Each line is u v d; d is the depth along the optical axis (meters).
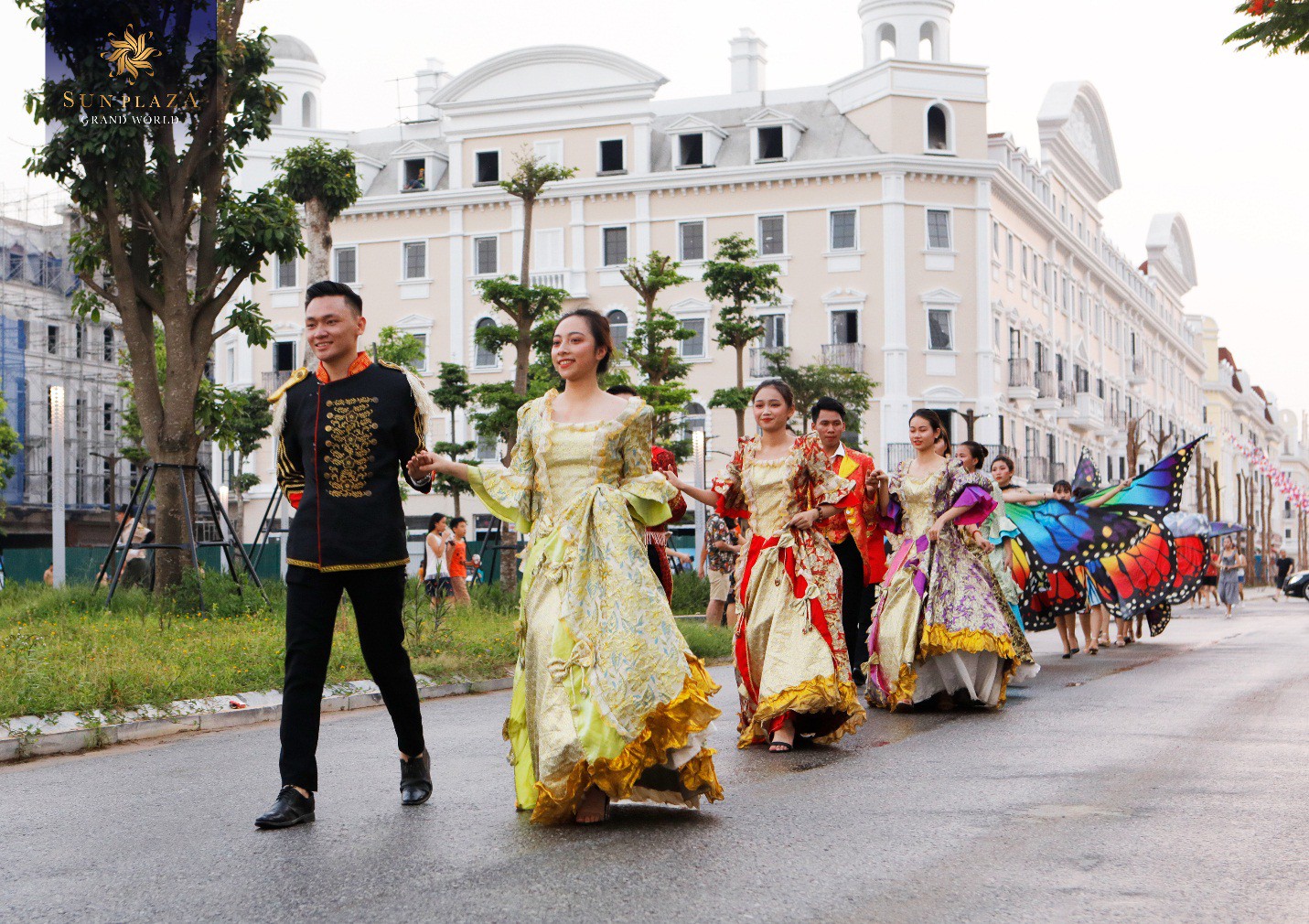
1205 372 108.50
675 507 7.86
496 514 5.64
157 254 19.11
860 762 6.86
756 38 55.91
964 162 49.72
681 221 50.66
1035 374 57.00
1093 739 7.63
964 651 9.20
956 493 9.34
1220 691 10.51
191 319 18.86
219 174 19.27
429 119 57.59
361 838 5.05
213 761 7.45
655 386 29.34
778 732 7.33
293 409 5.59
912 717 8.91
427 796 5.82
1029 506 14.14
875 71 50.22
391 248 53.03
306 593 5.47
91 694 9.15
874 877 4.34
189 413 18.67
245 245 18.91
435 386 52.34
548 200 51.50
